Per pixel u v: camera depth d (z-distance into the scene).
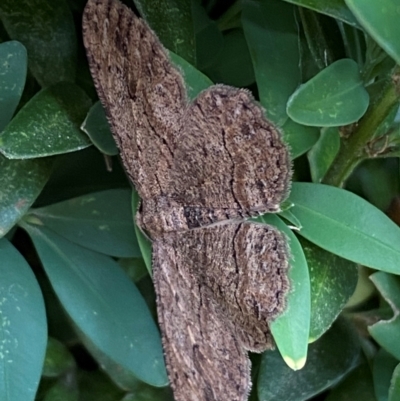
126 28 0.07
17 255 0.09
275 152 0.07
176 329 0.09
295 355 0.08
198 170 0.08
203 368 0.09
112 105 0.08
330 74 0.08
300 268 0.08
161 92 0.08
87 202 0.10
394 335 0.09
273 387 0.09
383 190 0.10
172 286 0.09
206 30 0.10
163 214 0.09
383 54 0.08
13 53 0.08
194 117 0.08
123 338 0.09
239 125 0.07
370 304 0.10
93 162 0.10
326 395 0.11
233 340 0.08
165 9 0.09
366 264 0.08
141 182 0.09
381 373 0.10
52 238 0.09
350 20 0.07
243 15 0.09
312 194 0.08
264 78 0.09
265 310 0.08
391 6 0.06
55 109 0.09
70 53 0.09
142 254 0.09
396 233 0.08
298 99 0.08
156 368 0.09
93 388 0.10
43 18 0.09
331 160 0.09
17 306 0.09
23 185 0.09
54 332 0.11
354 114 0.08
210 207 0.08
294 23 0.09
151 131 0.08
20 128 0.08
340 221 0.08
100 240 0.09
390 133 0.08
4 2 0.09
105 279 0.09
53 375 0.10
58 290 0.09
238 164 0.08
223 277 0.08
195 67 0.09
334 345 0.10
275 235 0.08
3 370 0.08
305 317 0.08
